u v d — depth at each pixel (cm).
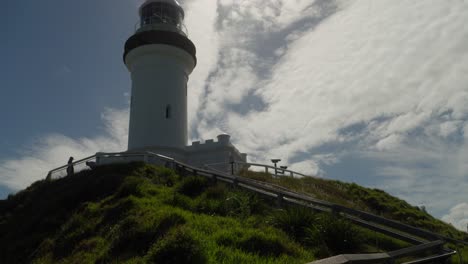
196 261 710
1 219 1662
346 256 586
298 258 797
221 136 2558
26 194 1917
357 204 1930
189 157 2562
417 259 912
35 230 1348
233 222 998
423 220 1856
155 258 731
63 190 1716
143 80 2653
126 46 2744
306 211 1039
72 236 1159
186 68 2822
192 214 1066
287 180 2036
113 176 1622
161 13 2844
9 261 1184
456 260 997
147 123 2556
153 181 1634
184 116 2720
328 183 2242
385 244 1042
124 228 1020
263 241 830
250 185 1400
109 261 872
